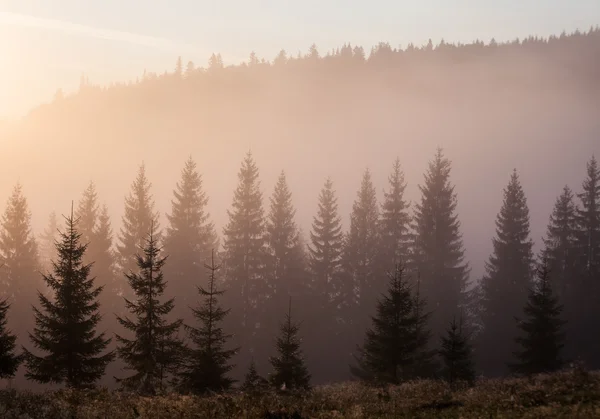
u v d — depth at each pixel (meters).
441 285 55.78
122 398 16.73
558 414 11.84
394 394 16.58
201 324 47.50
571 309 55.34
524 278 55.06
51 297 49.78
